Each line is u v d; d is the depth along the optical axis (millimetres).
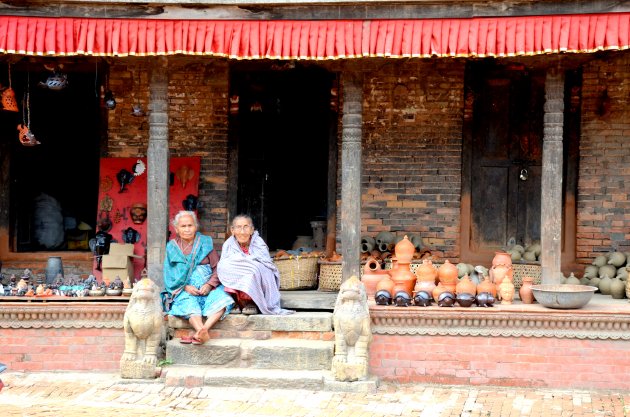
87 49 7793
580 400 7465
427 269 8422
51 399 7332
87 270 10547
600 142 10102
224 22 7844
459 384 7930
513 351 7883
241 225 8305
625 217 10062
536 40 7613
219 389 7680
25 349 8148
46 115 10703
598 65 10078
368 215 10430
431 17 7750
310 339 8148
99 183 10320
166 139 8344
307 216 10703
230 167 10570
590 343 7801
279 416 6938
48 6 7805
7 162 10570
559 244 8211
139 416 6867
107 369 8156
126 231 10172
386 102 10383
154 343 7898
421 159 10359
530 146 10453
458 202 10328
